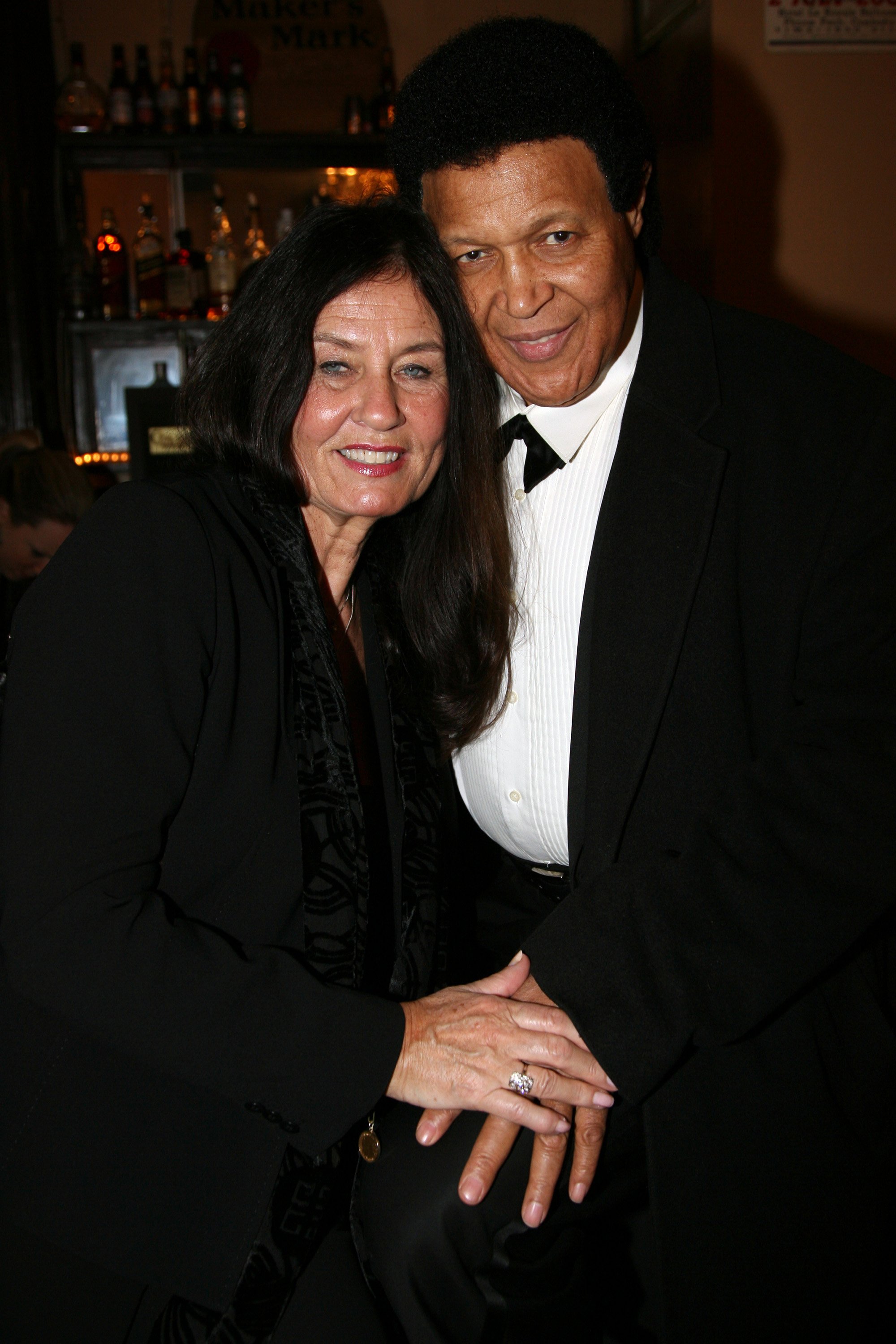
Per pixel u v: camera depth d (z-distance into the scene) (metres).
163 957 0.94
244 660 1.04
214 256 3.72
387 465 1.13
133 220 3.86
